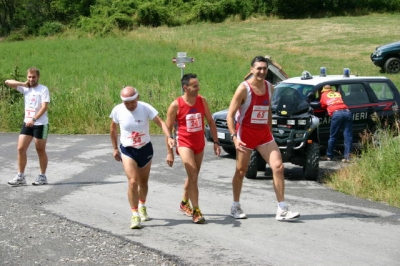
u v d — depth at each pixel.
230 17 127.94
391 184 24.23
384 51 70.62
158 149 34.50
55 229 18.83
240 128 19.25
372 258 16.09
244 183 25.91
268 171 28.62
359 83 33.66
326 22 119.69
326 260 15.91
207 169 29.06
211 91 50.03
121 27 124.00
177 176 27.12
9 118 42.47
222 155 32.94
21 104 43.50
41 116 24.86
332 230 18.61
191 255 16.34
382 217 20.31
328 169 29.45
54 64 80.25
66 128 41.50
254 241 17.47
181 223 19.36
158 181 26.00
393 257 16.19
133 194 18.64
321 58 85.25
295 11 128.75
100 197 22.95
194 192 19.16
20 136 24.86
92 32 124.12
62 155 32.50
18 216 20.30
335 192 24.42
